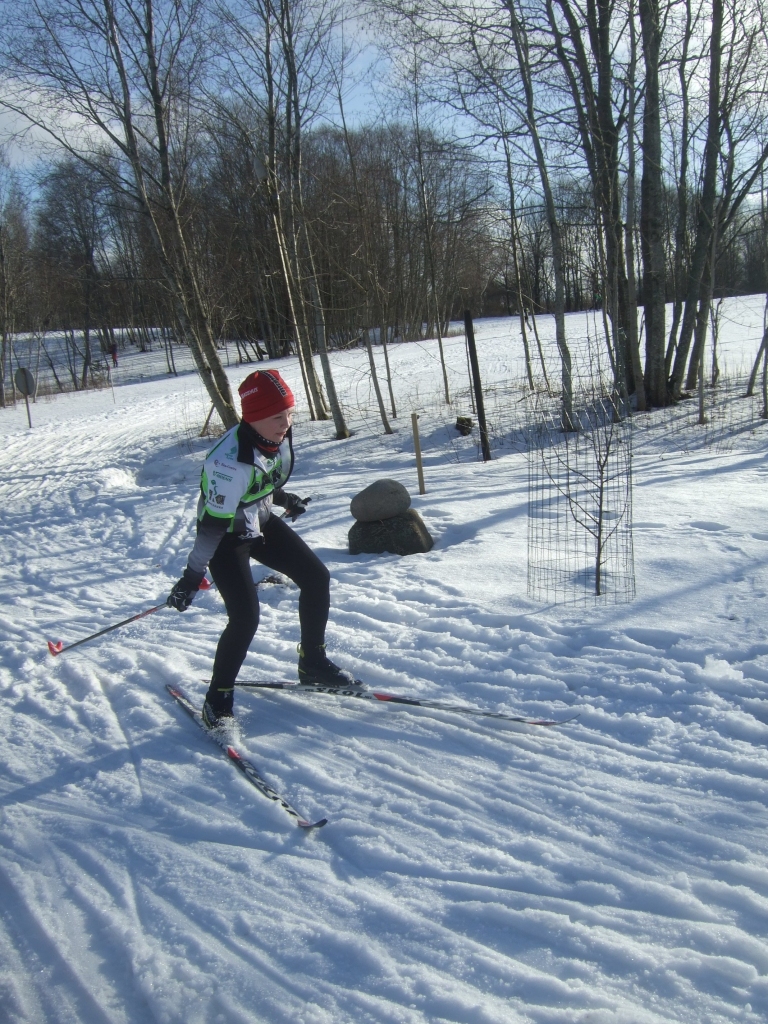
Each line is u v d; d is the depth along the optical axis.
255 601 3.64
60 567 7.35
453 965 2.20
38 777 3.47
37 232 42.25
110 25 13.13
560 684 3.77
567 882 2.49
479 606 4.78
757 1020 1.94
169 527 8.63
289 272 17.31
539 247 26.05
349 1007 2.09
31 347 48.94
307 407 20.11
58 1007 2.19
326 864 2.71
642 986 2.08
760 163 13.14
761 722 3.25
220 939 2.39
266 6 13.69
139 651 4.88
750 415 12.91
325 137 23.64
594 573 5.05
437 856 2.68
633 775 3.04
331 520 7.72
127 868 2.78
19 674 4.69
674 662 3.78
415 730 3.58
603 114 12.73
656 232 13.73
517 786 3.05
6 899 2.67
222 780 3.31
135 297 47.91
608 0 12.29
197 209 17.73
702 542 5.38
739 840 2.60
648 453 10.85
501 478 9.06
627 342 14.25
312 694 4.05
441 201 24.11
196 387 29.50
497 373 22.48
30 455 16.81
